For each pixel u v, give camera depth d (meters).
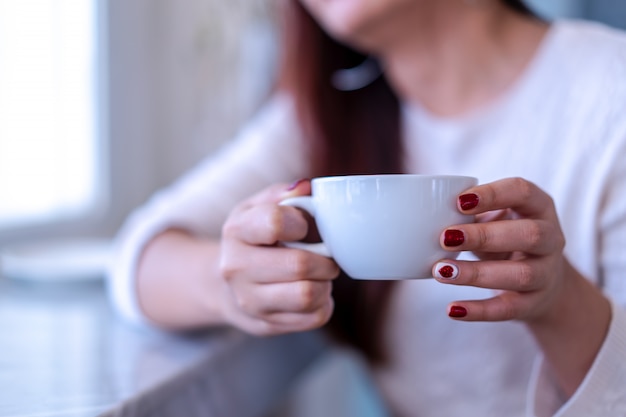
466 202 0.49
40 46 1.23
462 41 0.90
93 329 0.77
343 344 0.98
